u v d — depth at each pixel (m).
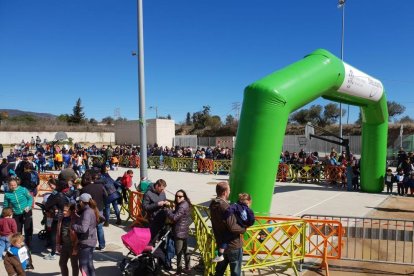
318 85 8.17
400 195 13.73
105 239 7.50
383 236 6.61
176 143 39.56
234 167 7.11
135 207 8.56
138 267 5.11
